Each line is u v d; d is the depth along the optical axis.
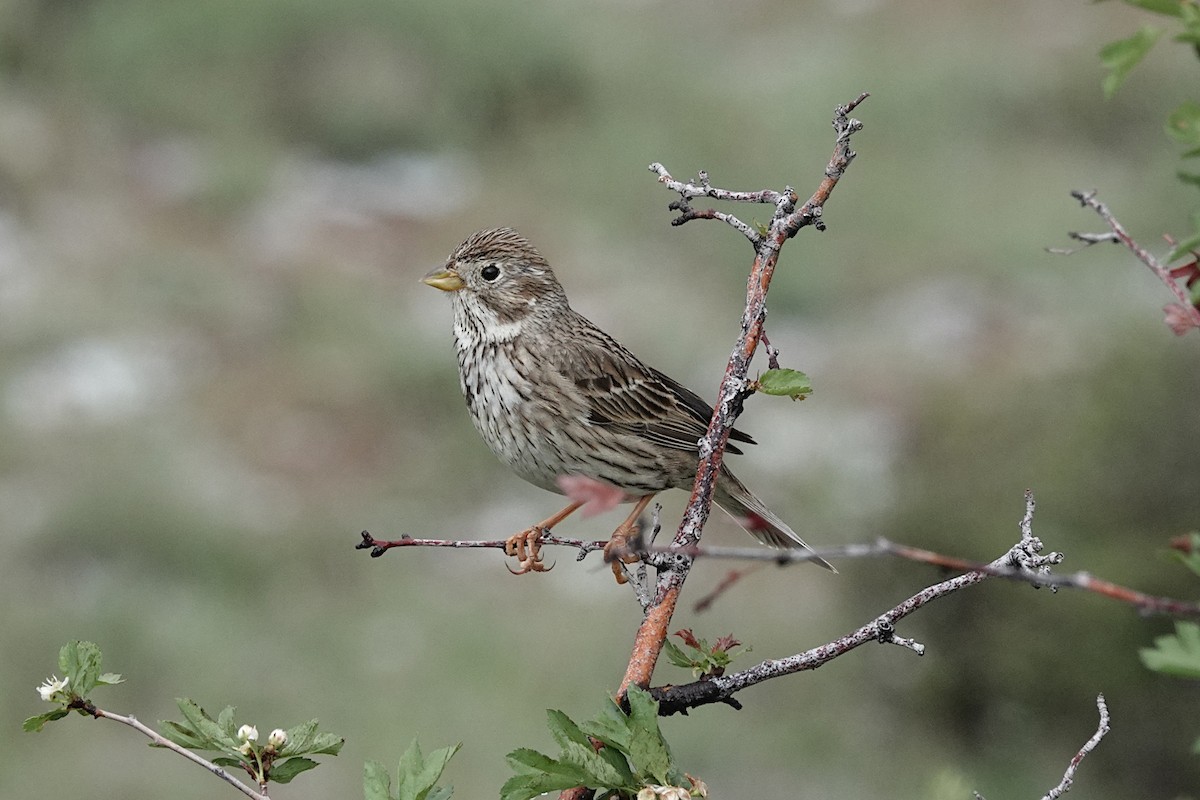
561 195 25.95
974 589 13.09
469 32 28.05
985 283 23.41
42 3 27.75
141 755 13.66
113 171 25.08
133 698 14.46
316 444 19.50
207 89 26.75
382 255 24.00
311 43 27.78
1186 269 2.95
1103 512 12.51
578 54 28.73
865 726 13.81
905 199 25.30
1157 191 25.16
